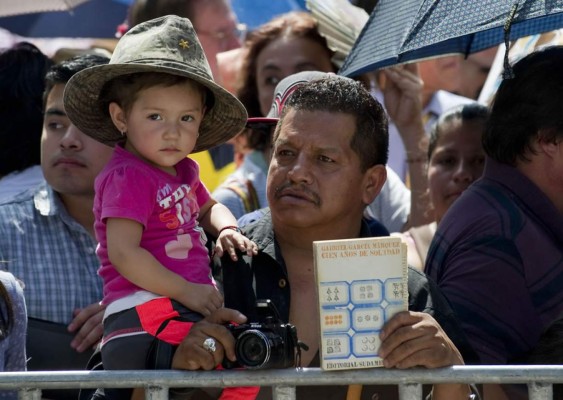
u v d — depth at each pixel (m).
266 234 11.70
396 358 9.40
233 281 11.48
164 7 22.14
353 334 9.39
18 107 16.97
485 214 12.80
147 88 10.79
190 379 9.57
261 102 19.83
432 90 23.31
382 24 13.12
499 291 12.42
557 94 12.91
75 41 22.94
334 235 11.46
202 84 11.04
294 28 19.73
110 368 10.62
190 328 10.21
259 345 9.46
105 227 10.81
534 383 9.42
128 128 10.95
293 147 11.26
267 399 11.24
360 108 11.44
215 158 21.55
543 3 11.16
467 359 11.05
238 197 17.78
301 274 11.53
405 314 9.42
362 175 11.48
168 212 10.88
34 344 14.30
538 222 12.90
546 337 11.87
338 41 19.53
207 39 22.58
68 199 15.38
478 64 23.41
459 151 17.27
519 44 18.44
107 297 10.86
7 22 22.78
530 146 13.02
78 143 15.19
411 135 19.69
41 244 15.06
